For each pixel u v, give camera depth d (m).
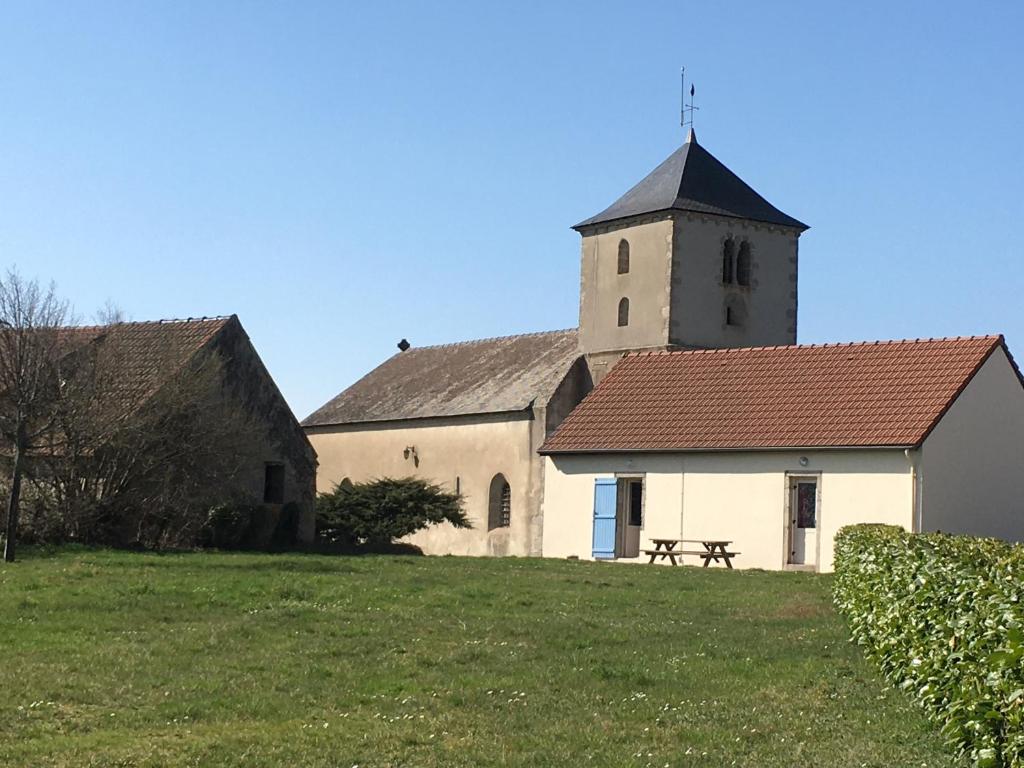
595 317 57.72
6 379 36.31
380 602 25.12
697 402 44.56
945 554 15.40
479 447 56.66
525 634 21.59
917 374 41.00
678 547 42.62
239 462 44.00
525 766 13.16
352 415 64.75
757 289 57.06
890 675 17.08
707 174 57.50
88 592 24.72
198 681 17.12
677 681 17.78
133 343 45.78
